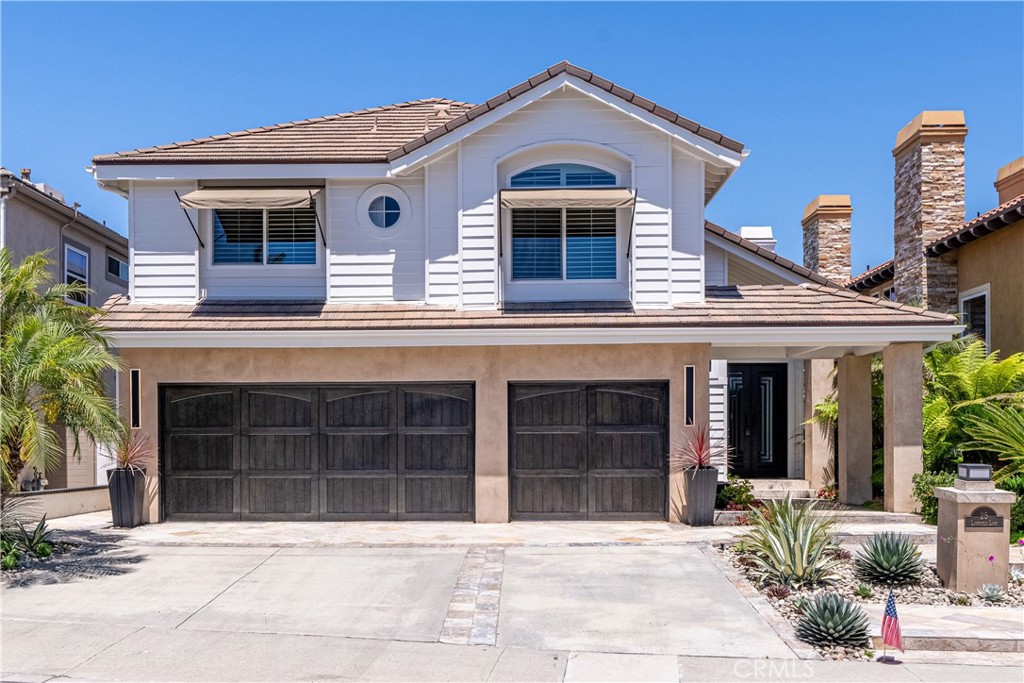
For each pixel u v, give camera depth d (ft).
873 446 56.13
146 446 48.14
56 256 66.69
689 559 37.96
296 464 48.34
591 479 47.73
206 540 42.57
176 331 46.75
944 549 34.22
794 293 50.39
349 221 50.96
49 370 37.60
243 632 28.60
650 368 47.50
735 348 56.70
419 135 55.93
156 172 49.85
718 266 58.80
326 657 26.20
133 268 51.11
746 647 26.99
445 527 46.11
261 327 46.83
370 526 46.50
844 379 53.42
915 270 62.18
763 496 57.67
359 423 48.29
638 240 48.91
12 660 25.88
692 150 48.98
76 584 34.47
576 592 32.94
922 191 61.11
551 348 47.60
